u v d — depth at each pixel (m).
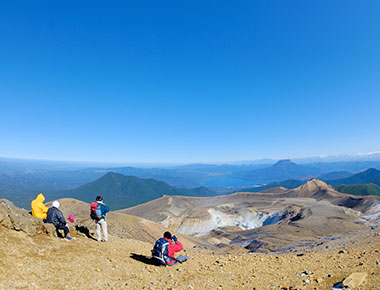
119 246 13.60
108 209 13.82
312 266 10.89
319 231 112.62
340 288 7.09
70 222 14.16
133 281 8.66
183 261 12.19
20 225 9.87
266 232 118.62
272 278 9.34
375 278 7.09
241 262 12.78
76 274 8.12
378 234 24.86
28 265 7.60
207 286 8.55
